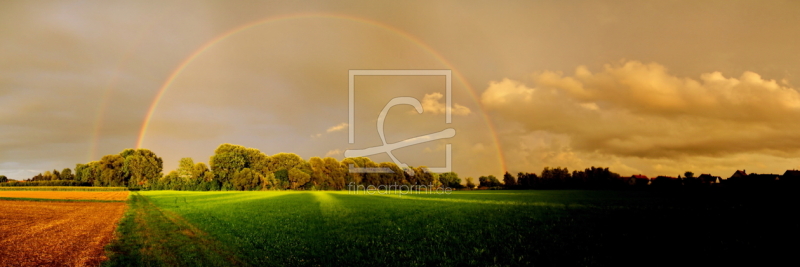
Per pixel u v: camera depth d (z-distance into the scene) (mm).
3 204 45844
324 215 34969
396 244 19984
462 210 39500
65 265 14555
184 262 15430
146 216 33844
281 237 22062
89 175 127938
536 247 18625
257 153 135125
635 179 142625
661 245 18688
